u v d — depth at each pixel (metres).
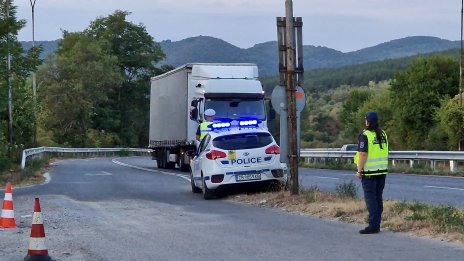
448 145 63.81
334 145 84.81
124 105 119.56
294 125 21.36
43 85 97.31
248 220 17.67
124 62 119.00
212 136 24.36
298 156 21.45
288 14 21.28
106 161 67.38
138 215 19.30
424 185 28.70
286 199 20.98
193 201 23.50
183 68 42.12
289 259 11.98
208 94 38.00
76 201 23.58
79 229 16.41
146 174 40.47
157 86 51.19
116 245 13.96
